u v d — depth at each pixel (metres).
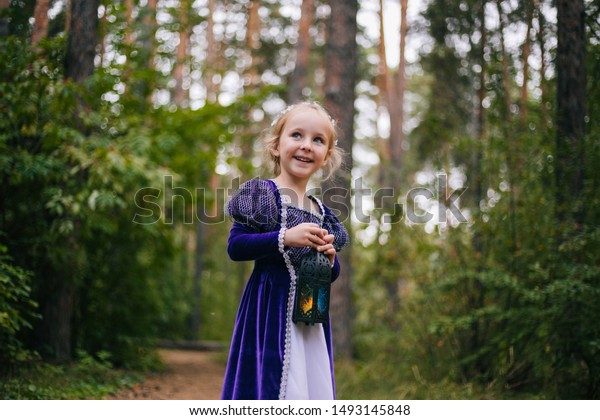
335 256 2.42
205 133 8.49
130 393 5.70
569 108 5.38
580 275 4.83
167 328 12.73
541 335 5.29
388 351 7.31
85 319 7.25
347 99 8.53
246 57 14.38
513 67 6.60
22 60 5.52
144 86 7.63
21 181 5.59
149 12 7.23
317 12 13.69
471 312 5.81
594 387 4.93
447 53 10.13
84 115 5.95
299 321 2.19
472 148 6.41
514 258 5.69
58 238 5.99
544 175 5.59
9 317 4.77
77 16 6.13
